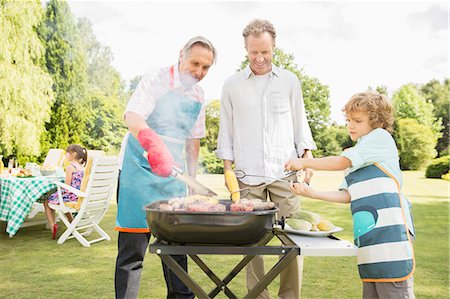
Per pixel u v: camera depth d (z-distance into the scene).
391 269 1.54
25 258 3.35
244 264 1.83
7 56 10.60
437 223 4.93
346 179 1.73
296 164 1.70
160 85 1.95
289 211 2.23
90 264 3.20
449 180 9.95
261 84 2.24
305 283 2.78
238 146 2.26
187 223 1.35
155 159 1.57
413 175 11.23
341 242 1.47
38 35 11.44
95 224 4.02
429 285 2.70
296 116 2.30
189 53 1.90
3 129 10.57
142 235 1.93
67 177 4.01
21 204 3.85
